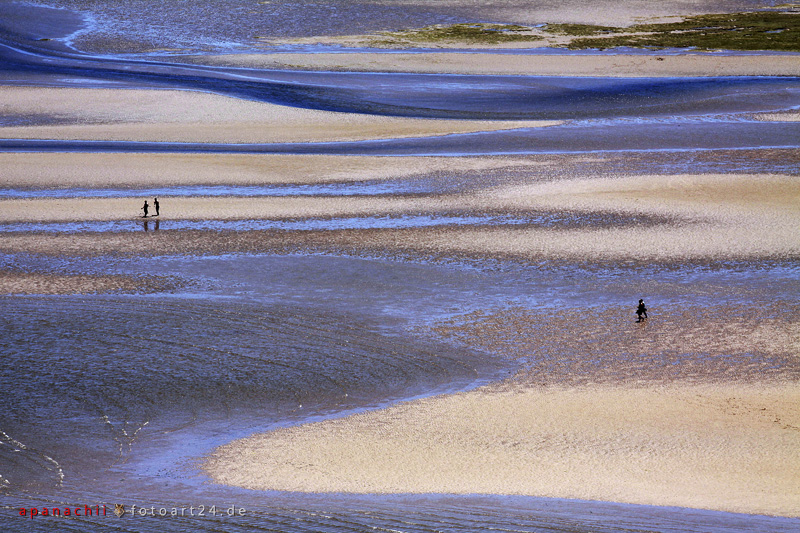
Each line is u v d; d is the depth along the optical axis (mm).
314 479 70938
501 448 76625
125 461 76938
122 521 61719
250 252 146875
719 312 117625
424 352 104750
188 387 94250
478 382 95625
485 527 58906
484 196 182125
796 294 124375
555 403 88125
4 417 86438
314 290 128250
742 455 73500
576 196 180500
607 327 112688
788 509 61906
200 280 132875
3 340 106875
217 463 75625
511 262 140500
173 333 110188
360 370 99125
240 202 178875
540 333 110938
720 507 62500
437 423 83500
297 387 94562
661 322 114062
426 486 68500
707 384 93438
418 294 126312
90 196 184375
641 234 154125
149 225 162750
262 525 60250
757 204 172000
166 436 82562
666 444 76312
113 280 132500
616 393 90875
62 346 105375
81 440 81562
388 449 77375
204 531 59656
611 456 74000
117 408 89000
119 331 110688
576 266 138375
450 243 150625
